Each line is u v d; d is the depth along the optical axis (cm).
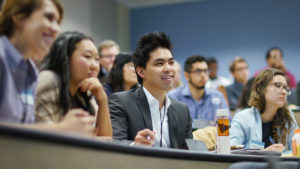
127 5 679
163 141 173
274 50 551
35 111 121
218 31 636
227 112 147
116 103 178
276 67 546
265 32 614
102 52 357
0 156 72
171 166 108
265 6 617
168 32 661
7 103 104
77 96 148
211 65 512
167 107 180
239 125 217
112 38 624
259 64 611
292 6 606
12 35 108
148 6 673
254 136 214
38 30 104
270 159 85
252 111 221
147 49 179
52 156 76
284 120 217
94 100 158
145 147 99
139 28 676
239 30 626
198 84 327
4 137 72
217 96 332
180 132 179
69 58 137
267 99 216
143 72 183
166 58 178
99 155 84
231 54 625
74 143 78
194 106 326
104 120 149
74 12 517
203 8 647
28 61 118
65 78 132
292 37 602
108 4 616
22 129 72
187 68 332
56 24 107
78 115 95
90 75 142
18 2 104
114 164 88
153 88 179
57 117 126
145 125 174
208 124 257
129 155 93
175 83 414
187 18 654
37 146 74
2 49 105
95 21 573
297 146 159
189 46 648
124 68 250
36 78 121
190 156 113
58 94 129
